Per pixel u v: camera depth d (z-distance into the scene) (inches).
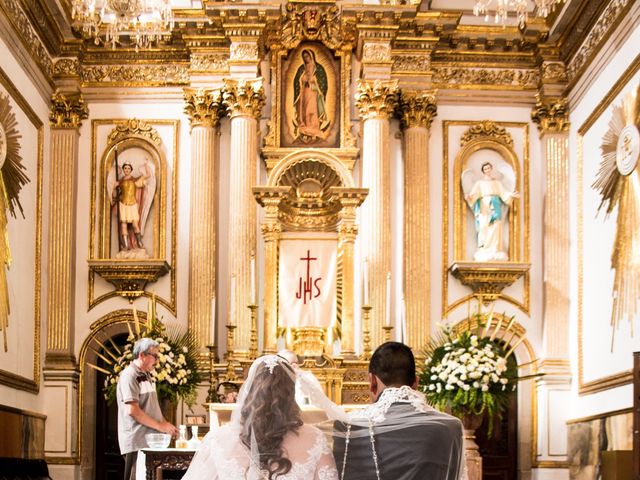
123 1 535.8
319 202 591.5
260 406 162.7
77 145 631.8
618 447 514.9
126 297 622.5
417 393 177.9
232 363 577.9
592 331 575.5
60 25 611.8
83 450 609.6
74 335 618.5
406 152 631.2
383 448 168.7
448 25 627.8
